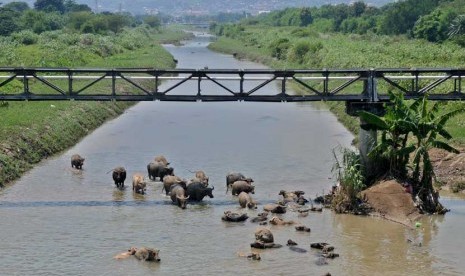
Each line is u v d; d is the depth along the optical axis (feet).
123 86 227.61
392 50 288.92
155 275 83.51
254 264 87.25
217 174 133.28
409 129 110.22
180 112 212.43
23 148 139.03
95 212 108.99
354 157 113.80
